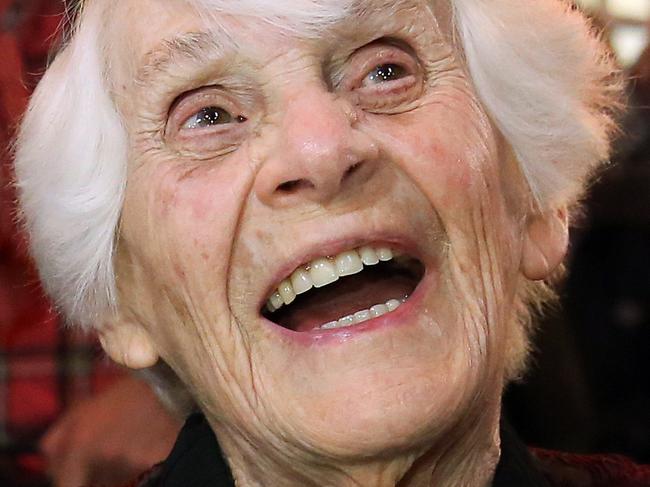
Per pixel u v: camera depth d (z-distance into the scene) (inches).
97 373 148.2
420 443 80.1
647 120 148.1
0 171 117.2
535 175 87.8
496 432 89.2
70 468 133.0
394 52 82.1
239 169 80.8
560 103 87.8
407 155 80.2
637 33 145.9
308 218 80.0
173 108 82.7
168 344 89.0
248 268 81.8
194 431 94.7
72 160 86.1
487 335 83.1
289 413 81.3
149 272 85.7
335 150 77.2
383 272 88.6
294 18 78.5
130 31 82.4
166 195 82.7
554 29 88.1
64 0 87.9
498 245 84.7
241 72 80.1
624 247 156.5
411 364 79.7
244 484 90.6
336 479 83.7
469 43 84.7
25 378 147.1
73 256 88.8
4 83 130.6
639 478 98.8
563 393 143.1
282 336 82.4
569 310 158.9
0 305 145.0
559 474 98.2
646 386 161.6
